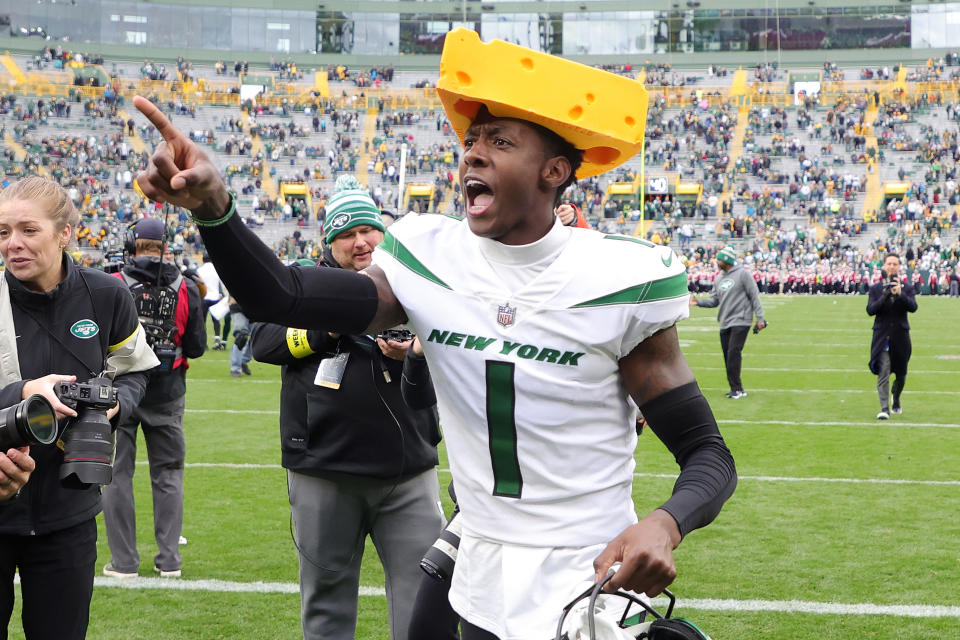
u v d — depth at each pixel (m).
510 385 2.18
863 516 6.89
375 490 3.79
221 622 4.87
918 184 50.22
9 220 3.04
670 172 52.69
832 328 24.31
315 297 2.10
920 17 61.88
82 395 2.85
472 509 2.29
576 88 2.13
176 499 5.66
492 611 2.26
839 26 62.59
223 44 62.69
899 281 11.09
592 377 2.20
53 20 58.78
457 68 2.11
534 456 2.21
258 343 3.86
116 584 5.44
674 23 63.66
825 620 4.87
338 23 63.75
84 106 53.84
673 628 1.95
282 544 6.23
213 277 15.17
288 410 3.87
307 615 3.86
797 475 8.23
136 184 1.82
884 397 11.18
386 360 3.77
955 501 7.32
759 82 60.19
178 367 5.62
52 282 3.17
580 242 2.23
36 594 3.06
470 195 2.20
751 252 46.47
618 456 2.28
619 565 2.00
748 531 6.51
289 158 54.09
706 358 17.75
